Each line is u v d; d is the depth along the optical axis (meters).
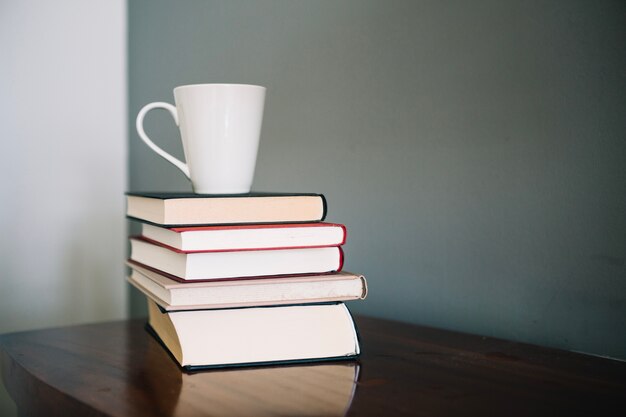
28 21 1.32
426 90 0.82
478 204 0.77
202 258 0.62
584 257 0.67
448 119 0.80
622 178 0.64
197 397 0.52
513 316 0.74
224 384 0.56
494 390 0.53
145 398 0.52
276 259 0.64
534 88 0.71
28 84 1.32
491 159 0.75
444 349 0.69
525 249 0.73
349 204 0.94
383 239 0.89
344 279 0.65
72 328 0.85
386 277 0.89
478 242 0.77
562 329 0.69
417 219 0.84
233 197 0.65
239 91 0.73
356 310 0.95
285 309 0.63
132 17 1.43
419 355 0.66
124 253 1.48
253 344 0.62
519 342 0.72
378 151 0.89
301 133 1.01
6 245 1.31
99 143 1.43
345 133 0.94
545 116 0.70
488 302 0.77
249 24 1.10
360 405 0.50
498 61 0.74
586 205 0.67
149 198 0.70
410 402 0.50
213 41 1.19
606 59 0.65
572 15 0.67
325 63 0.96
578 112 0.67
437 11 0.81
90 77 1.42
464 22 0.77
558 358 0.65
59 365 0.63
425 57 0.82
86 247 1.42
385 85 0.88
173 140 1.28
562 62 0.68
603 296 0.66
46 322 1.37
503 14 0.73
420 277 0.85
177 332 0.61
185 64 1.26
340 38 0.94
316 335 0.64
